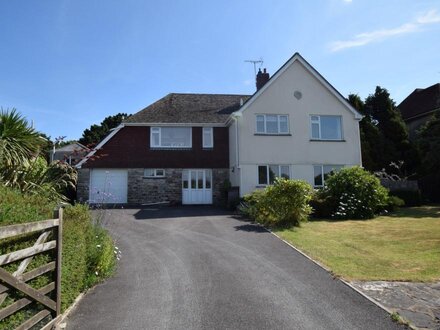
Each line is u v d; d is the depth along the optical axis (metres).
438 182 27.33
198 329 5.77
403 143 31.55
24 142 9.47
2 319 4.40
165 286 7.76
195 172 25.62
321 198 18.39
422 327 5.66
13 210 5.26
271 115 23.34
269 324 5.91
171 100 28.31
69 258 6.39
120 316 6.27
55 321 5.64
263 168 22.91
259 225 14.96
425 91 38.12
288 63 23.66
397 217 17.47
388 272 8.46
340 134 23.94
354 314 6.22
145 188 24.86
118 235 13.05
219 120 26.22
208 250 10.80
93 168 24.55
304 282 7.90
